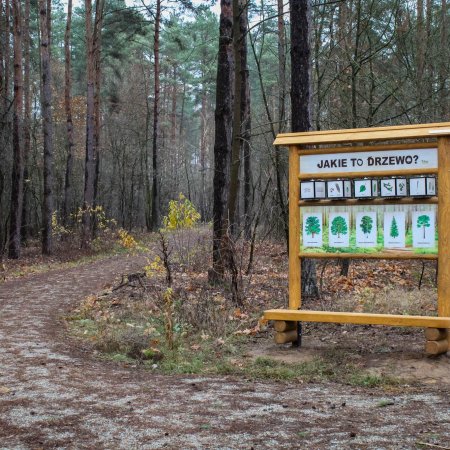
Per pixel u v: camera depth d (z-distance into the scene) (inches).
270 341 324.5
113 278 685.3
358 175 296.5
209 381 257.0
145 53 2444.6
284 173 662.5
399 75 673.6
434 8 794.2
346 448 168.1
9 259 958.4
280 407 212.8
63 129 1705.2
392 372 257.4
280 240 765.3
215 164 519.2
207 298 389.1
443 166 277.9
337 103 648.4
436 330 266.7
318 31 635.5
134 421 198.5
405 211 288.5
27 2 1232.8
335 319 287.0
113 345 320.8
